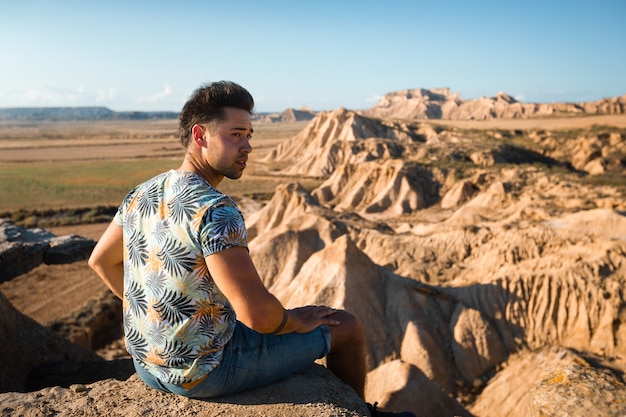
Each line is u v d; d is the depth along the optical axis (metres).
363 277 23.31
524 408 17.12
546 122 139.62
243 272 2.58
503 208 48.22
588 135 87.88
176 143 156.12
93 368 6.51
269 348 3.10
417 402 12.26
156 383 3.09
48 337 8.52
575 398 3.46
